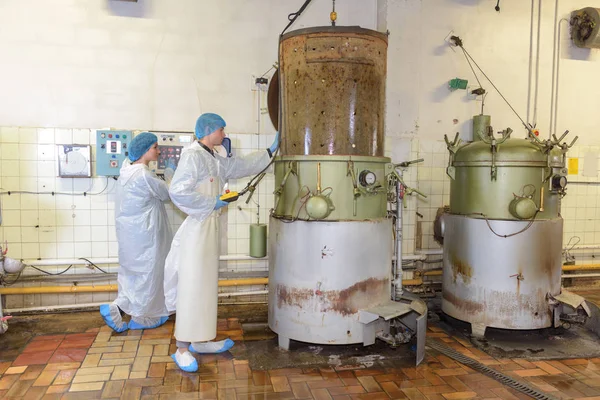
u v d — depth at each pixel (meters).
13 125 3.34
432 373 2.53
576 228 4.46
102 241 3.53
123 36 3.47
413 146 3.96
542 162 2.90
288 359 2.68
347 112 2.61
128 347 2.84
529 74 4.26
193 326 2.48
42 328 3.14
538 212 2.97
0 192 3.34
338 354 2.76
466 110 4.15
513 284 2.96
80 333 3.06
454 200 3.27
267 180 3.77
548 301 3.00
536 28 4.25
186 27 3.57
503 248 2.95
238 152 3.69
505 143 2.99
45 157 3.38
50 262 3.40
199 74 3.61
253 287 3.84
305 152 2.66
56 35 3.37
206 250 2.50
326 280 2.63
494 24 4.16
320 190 2.61
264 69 3.71
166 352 2.77
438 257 4.18
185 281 2.48
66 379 2.40
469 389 2.36
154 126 3.55
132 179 2.96
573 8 4.32
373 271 2.71
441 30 4.05
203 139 2.59
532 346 2.93
